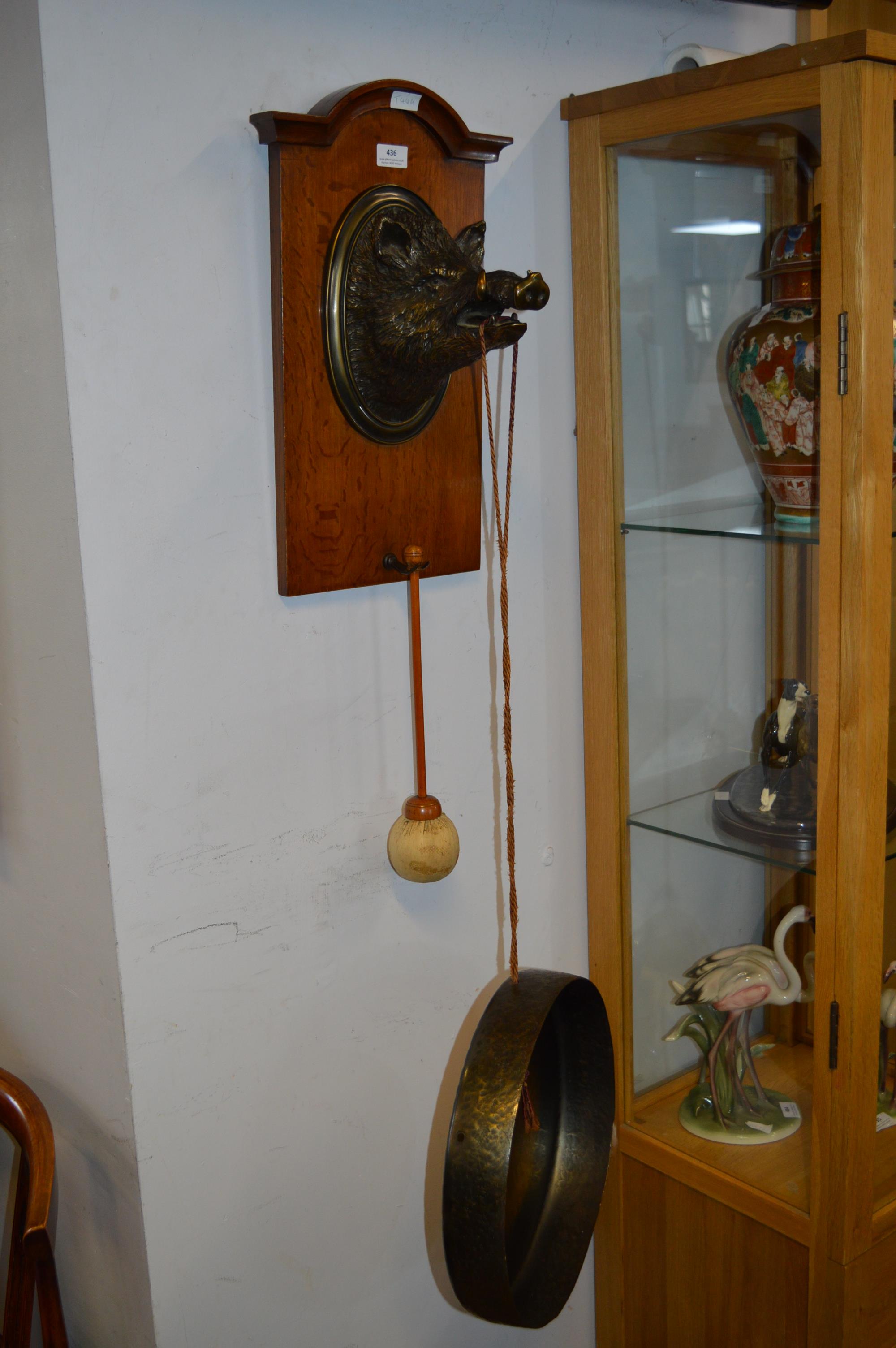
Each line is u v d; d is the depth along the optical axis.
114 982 0.98
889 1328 1.21
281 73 0.95
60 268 0.85
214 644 0.98
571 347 1.23
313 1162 1.14
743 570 1.15
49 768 1.01
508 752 1.02
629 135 1.12
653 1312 1.40
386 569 1.07
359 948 1.14
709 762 1.24
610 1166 1.38
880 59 0.93
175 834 0.99
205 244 0.92
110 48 0.85
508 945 1.29
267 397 0.98
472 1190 0.88
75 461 0.88
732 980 1.23
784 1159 1.21
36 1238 0.95
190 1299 1.06
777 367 1.06
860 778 1.05
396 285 0.97
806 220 1.02
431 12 1.05
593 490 1.24
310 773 1.07
